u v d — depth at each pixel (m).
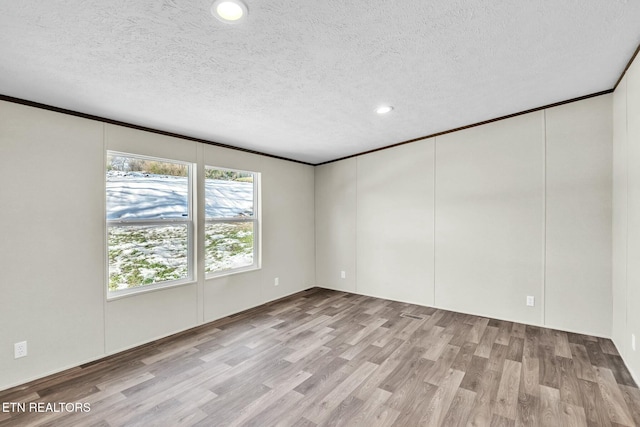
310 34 1.80
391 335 3.37
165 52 1.89
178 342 3.22
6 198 2.36
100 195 2.89
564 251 3.38
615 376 2.47
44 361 2.54
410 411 2.08
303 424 1.96
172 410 2.10
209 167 3.95
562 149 3.37
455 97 2.95
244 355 2.92
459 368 2.64
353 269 5.19
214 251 4.02
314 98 2.75
